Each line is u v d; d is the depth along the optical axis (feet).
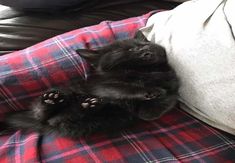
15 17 1.74
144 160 1.14
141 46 1.42
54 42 1.48
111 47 1.45
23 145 1.22
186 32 1.36
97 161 1.13
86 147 1.20
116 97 1.28
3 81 1.34
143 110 1.29
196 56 1.29
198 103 1.29
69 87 1.36
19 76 1.36
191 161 1.15
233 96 1.16
